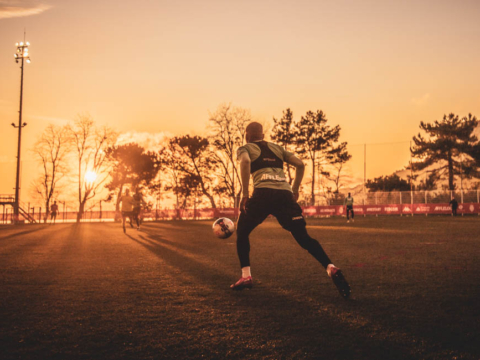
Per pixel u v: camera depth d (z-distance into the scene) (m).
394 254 9.30
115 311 4.36
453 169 50.88
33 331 3.68
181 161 54.31
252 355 3.08
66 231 22.41
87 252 10.70
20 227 29.09
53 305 4.65
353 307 4.41
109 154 53.81
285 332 3.59
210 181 54.22
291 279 6.20
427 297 4.85
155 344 3.34
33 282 6.15
